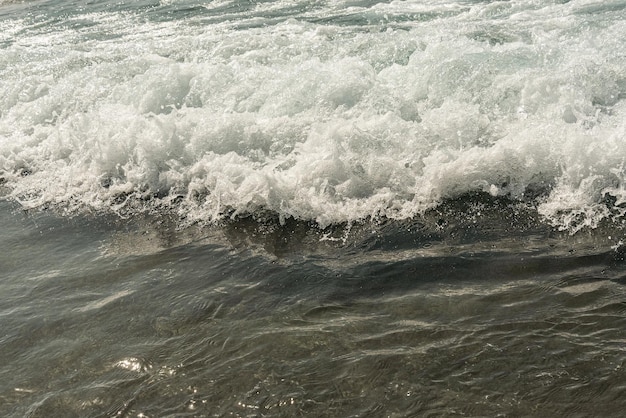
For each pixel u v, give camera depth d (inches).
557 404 115.5
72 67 352.2
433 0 427.8
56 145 260.4
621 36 280.7
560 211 182.4
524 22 339.0
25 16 557.9
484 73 247.6
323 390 123.6
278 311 151.3
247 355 135.9
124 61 329.7
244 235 190.7
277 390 124.9
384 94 244.1
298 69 276.2
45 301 166.7
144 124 241.9
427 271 162.6
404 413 116.4
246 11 468.1
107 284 172.1
